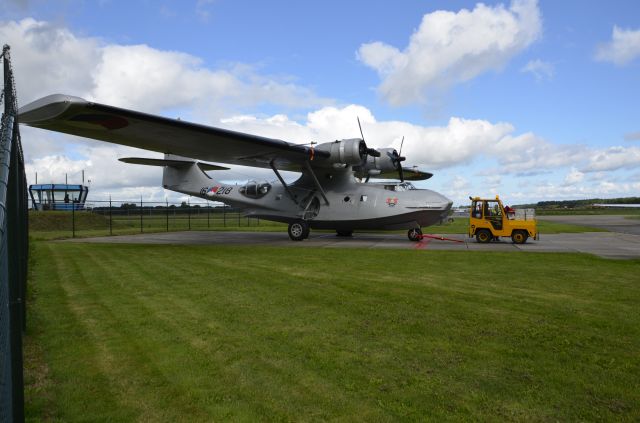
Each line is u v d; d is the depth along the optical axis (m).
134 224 37.31
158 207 34.78
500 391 3.69
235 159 17.95
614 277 8.91
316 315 6.01
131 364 4.21
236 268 10.12
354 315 6.01
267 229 28.89
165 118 12.50
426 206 16.98
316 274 9.29
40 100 10.48
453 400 3.53
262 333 5.21
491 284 8.18
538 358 4.43
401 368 4.18
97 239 19.75
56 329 5.29
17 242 3.63
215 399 3.52
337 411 3.34
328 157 17.19
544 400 3.53
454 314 6.04
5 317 2.32
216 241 18.48
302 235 18.41
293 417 3.24
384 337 5.08
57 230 28.56
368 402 3.49
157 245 16.23
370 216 17.70
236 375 3.99
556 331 5.27
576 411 3.35
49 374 3.96
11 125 3.45
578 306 6.47
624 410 3.37
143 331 5.24
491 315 5.99
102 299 6.93
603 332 5.24
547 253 13.02
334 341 4.94
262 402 3.48
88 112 11.11
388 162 20.38
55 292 7.45
